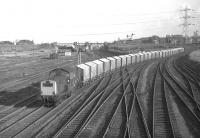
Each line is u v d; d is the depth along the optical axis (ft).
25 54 356.38
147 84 126.82
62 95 89.56
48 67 208.44
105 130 63.87
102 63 149.48
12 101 95.61
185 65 217.15
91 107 85.20
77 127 66.59
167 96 100.53
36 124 68.74
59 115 76.33
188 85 123.13
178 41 605.31
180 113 78.84
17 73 172.76
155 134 61.00
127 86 117.60
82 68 114.62
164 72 167.53
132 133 61.82
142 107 84.53
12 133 63.05
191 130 64.18
